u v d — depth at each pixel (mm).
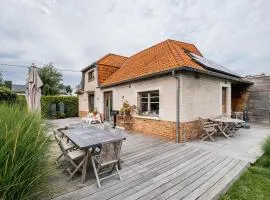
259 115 12008
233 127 8258
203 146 6191
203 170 4125
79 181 3600
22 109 3318
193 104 7406
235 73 10297
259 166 4637
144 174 3922
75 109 18703
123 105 10039
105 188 3322
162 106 7711
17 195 2045
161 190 3240
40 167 2484
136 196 3045
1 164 1933
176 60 7539
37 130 2756
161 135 7762
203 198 3000
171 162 4645
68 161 4207
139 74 8992
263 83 11836
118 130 4945
